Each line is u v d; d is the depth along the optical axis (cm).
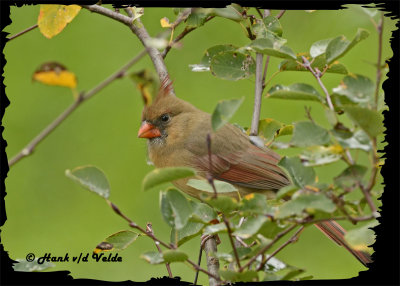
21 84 1165
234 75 716
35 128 1143
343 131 446
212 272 593
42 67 386
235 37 1160
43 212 1086
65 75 386
